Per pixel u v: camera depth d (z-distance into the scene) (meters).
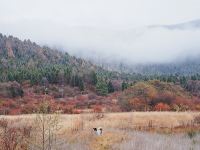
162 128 34.34
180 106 59.56
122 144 21.70
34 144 16.92
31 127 21.11
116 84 126.12
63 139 22.28
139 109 58.22
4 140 15.77
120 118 38.34
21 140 16.95
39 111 16.75
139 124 36.31
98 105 68.94
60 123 28.84
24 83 110.44
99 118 37.78
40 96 90.81
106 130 27.58
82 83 116.00
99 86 107.81
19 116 34.16
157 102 60.66
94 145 22.81
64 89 109.44
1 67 156.00
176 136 27.38
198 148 21.41
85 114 40.28
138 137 24.58
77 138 24.23
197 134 29.34
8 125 25.25
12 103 71.62
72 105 69.50
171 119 38.91
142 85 62.88
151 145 21.00
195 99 68.88
